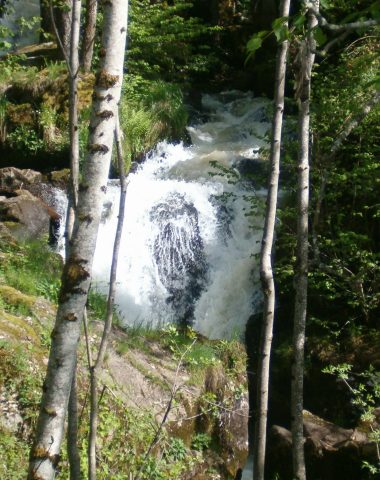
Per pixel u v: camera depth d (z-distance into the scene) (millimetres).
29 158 13453
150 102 14500
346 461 7957
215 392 8609
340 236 9516
